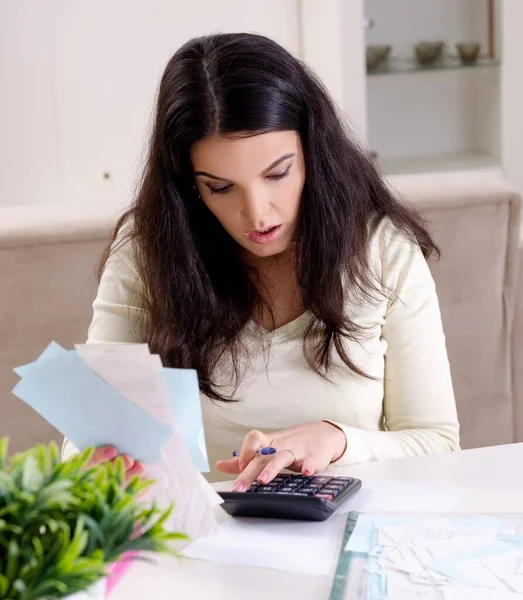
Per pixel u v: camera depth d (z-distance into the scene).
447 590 0.86
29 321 1.81
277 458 1.14
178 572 0.94
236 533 1.02
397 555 0.93
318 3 3.68
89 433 0.91
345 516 1.04
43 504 0.64
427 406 1.39
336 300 1.35
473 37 3.90
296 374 1.38
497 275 1.92
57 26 3.73
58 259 1.79
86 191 3.90
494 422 2.01
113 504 0.69
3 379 1.83
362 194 1.41
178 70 1.27
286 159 1.26
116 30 3.78
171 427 0.90
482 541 0.95
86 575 0.63
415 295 1.41
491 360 1.97
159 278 1.38
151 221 1.39
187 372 0.91
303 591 0.89
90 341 1.43
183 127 1.25
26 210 1.87
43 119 3.80
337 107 1.45
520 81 3.70
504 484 1.11
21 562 0.63
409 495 1.09
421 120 4.05
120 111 3.86
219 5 3.84
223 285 1.39
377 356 1.40
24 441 1.87
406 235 1.44
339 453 1.24
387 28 3.88
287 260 1.40
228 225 1.31
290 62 1.29
